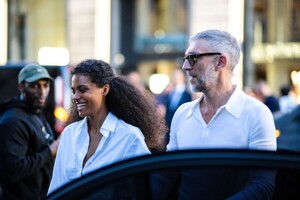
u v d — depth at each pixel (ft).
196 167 8.41
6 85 31.01
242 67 46.06
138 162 8.59
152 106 12.63
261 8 46.42
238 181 8.56
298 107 24.44
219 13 47.78
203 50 11.35
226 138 11.25
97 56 55.52
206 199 8.68
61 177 12.10
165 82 51.26
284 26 45.57
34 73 15.06
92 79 11.81
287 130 23.57
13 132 14.26
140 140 11.76
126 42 54.54
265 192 8.42
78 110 11.98
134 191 8.53
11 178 14.19
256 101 11.34
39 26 58.44
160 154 8.60
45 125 15.76
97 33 55.52
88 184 8.64
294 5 45.24
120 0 54.65
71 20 57.06
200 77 11.41
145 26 53.42
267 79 46.09
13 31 59.67
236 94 11.41
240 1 46.78
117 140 11.78
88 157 11.89
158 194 8.63
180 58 50.75
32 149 14.71
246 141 11.16
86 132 12.03
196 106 11.77
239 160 8.30
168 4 51.65
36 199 14.71
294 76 44.75
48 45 57.93
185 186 8.69
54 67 30.27
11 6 59.77
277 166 8.21
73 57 56.80
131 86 12.37
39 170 14.76
